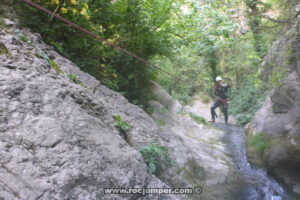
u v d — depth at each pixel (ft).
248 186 17.07
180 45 25.67
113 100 15.23
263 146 22.04
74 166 7.30
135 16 20.54
